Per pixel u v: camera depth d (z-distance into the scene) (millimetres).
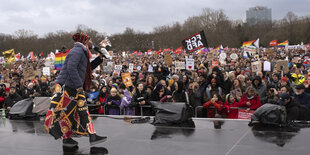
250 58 23703
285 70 12508
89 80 4754
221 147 4457
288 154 4082
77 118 4668
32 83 11000
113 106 8453
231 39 78625
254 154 4117
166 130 5574
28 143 4949
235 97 7945
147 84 8969
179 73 13438
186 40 14055
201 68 15633
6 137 5371
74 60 4359
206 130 5492
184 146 4562
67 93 4484
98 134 5371
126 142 4840
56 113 4500
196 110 7965
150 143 4762
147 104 8211
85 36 4598
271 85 8234
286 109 5941
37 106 7281
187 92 8469
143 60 32938
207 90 8289
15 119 7082
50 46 80688
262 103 8031
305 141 4633
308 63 17047
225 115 7664
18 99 9266
